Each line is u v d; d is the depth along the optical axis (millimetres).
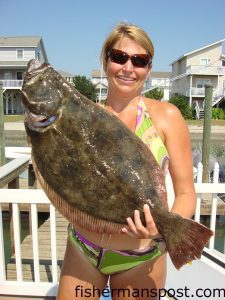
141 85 2336
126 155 1989
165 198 2020
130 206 1986
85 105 1961
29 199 3533
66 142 1948
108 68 2322
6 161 10648
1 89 11492
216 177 4129
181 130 2295
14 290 3803
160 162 2229
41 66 1935
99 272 2373
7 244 7961
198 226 1915
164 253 2371
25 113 1938
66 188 2000
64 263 2436
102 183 1979
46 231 6777
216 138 28203
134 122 2338
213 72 46531
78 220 2068
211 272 3592
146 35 2283
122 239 2238
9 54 48156
